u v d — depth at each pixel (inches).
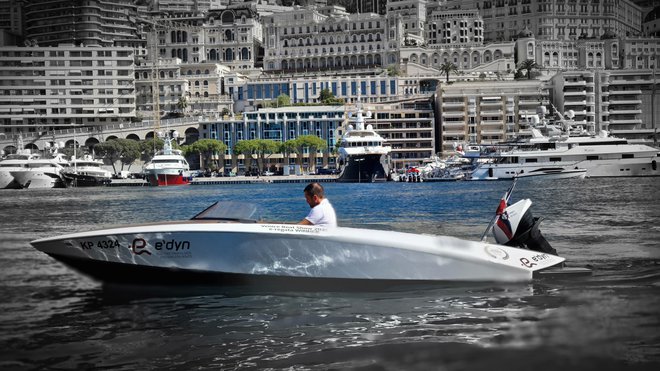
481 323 479.2
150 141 7815.0
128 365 407.8
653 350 407.5
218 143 7514.8
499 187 3730.3
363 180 5649.6
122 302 565.9
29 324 499.8
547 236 1061.1
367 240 585.0
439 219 1510.8
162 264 590.6
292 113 7819.9
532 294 565.6
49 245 597.0
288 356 418.0
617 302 529.3
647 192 2763.3
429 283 598.5
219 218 623.2
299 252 586.9
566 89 7859.3
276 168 7696.9
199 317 515.5
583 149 4650.6
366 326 482.3
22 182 5398.6
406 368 389.7
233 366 402.0
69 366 406.9
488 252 613.6
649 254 804.0
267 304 554.3
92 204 2871.6
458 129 7696.9
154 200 3196.4
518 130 7701.8
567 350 411.8
